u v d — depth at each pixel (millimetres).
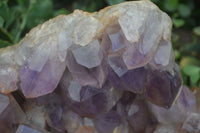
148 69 409
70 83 405
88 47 391
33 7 596
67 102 409
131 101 422
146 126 431
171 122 425
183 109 428
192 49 714
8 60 401
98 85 396
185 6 776
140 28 391
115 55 400
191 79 584
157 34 397
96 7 734
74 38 390
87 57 390
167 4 746
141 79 406
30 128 402
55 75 396
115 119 420
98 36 401
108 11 402
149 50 393
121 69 403
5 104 396
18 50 402
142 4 402
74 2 800
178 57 678
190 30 790
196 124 415
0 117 393
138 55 391
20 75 396
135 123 427
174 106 423
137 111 424
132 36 386
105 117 417
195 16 808
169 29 406
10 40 531
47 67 394
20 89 406
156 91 410
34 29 415
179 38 775
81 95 403
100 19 402
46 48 394
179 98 429
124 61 392
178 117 425
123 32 391
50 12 601
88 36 389
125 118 424
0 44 507
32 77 393
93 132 417
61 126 417
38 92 395
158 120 426
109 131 420
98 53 392
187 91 443
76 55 390
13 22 606
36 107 418
